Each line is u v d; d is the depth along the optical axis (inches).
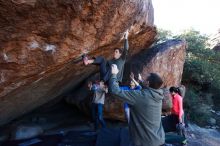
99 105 274.4
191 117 388.8
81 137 257.6
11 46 130.2
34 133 259.6
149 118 125.4
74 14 134.6
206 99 473.4
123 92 123.7
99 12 145.0
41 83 209.3
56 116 325.1
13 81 157.2
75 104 336.8
